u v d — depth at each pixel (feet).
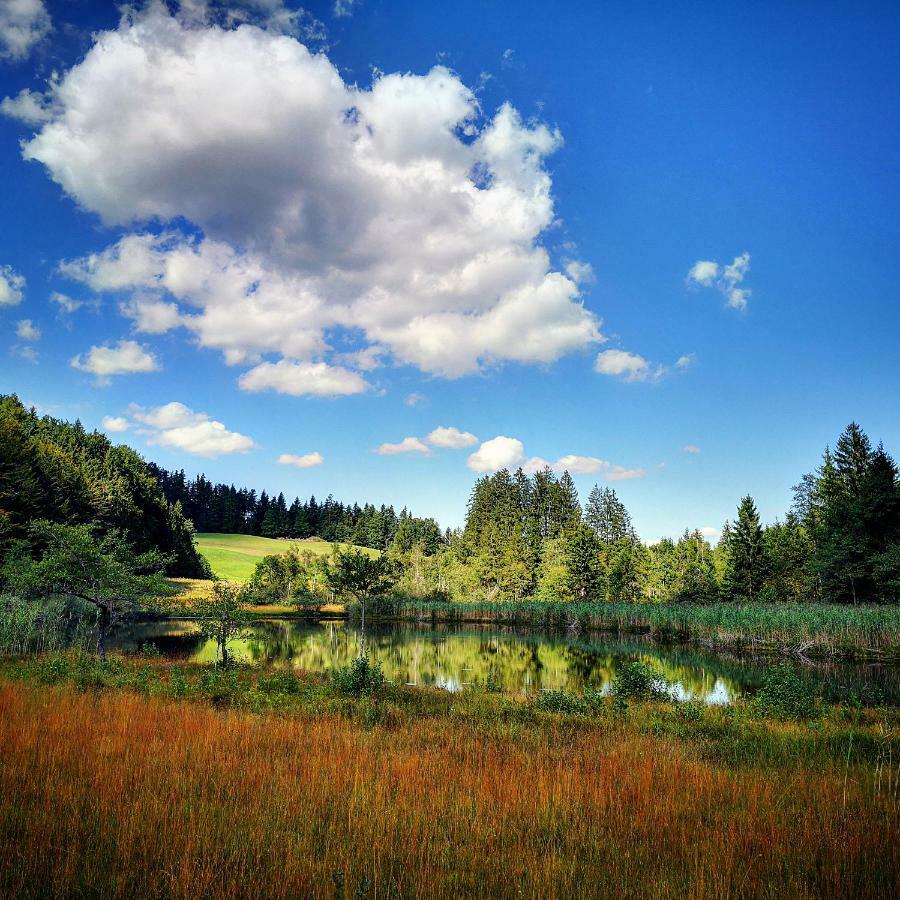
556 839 20.16
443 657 116.57
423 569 266.98
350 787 23.89
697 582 214.69
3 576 94.22
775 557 200.85
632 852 19.03
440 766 28.48
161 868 16.03
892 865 17.37
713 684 83.56
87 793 21.67
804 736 41.34
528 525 324.80
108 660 68.44
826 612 127.24
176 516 304.71
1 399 239.30
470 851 18.12
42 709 36.68
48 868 15.76
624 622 181.27
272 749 30.63
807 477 224.94
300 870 15.90
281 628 171.94
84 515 216.13
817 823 21.17
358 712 47.09
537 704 56.59
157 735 31.73
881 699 63.77
